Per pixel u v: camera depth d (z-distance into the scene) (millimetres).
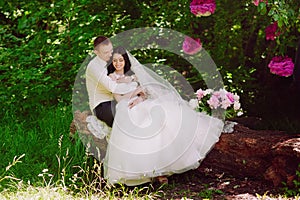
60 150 4988
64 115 6113
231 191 4523
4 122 6246
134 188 4555
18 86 6688
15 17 7543
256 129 5449
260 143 4633
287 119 5738
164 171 4633
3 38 7242
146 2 7004
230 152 4773
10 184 4535
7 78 6934
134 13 7117
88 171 4664
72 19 6984
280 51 5781
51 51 6836
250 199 4297
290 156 4391
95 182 4480
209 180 4801
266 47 6391
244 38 6516
